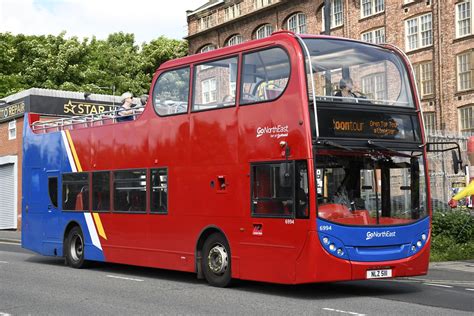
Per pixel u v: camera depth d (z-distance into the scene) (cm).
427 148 1231
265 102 1191
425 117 3912
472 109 3641
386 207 1157
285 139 1142
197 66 1361
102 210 1634
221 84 1295
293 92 1138
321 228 1092
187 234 1352
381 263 1133
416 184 1195
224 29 5319
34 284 1362
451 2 3747
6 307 1059
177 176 1384
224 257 1271
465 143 2314
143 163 1493
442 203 2269
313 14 4547
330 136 1122
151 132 1472
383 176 1161
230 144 1257
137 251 1505
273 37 1201
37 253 2067
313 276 1091
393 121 1193
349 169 1132
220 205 1273
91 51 6184
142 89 6312
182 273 1588
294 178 1119
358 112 1158
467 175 2031
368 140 1155
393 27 4062
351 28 4328
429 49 3866
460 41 3697
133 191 1526
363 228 1123
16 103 3597
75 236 1747
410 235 1169
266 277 1169
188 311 998
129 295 1182
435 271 1608
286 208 1134
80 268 1723
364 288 1293
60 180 1811
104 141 1642
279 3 4753
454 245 1959
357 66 1194
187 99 1374
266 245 1170
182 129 1378
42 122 1961
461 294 1200
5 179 3762
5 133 3775
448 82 3769
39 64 5600
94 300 1124
